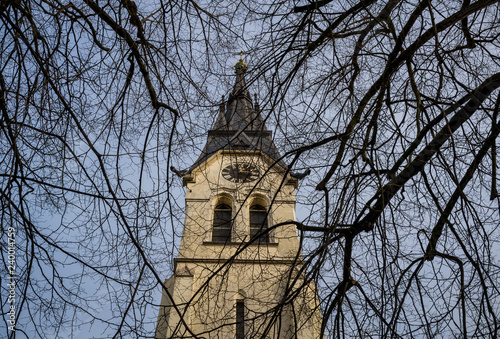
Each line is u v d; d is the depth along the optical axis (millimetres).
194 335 6965
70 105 6820
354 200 7230
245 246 8055
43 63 6402
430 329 6684
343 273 7457
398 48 7602
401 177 7500
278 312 7609
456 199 7316
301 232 7750
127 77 7121
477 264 6535
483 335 6348
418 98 7262
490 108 7078
